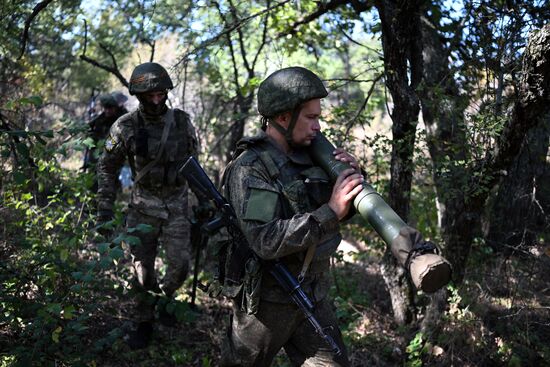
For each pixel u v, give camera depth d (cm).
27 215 426
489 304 437
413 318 459
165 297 411
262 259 268
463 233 420
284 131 263
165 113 418
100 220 424
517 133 376
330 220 244
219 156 716
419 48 455
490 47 402
